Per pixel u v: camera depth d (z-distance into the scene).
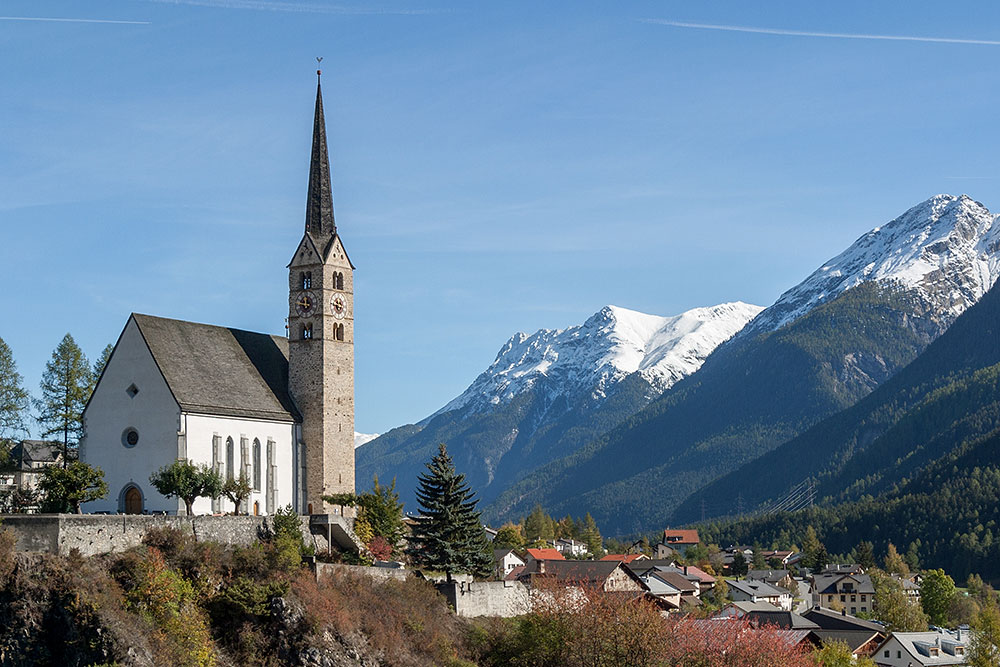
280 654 104.56
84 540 103.38
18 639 95.12
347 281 164.38
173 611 100.88
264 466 152.62
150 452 141.50
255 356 159.75
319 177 167.38
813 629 186.00
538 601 131.75
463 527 153.12
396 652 113.06
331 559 128.62
